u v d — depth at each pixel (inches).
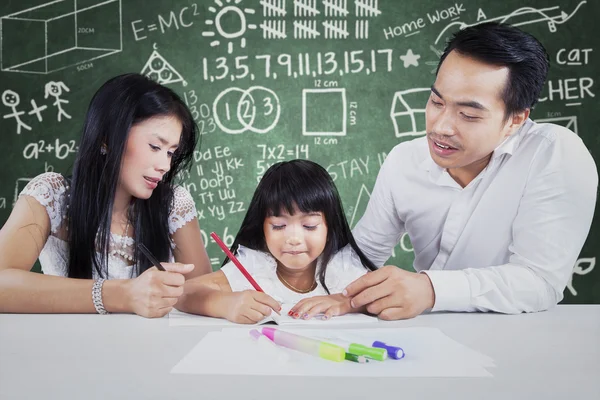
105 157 45.8
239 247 46.4
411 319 37.0
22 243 44.7
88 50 103.6
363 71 104.0
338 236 45.7
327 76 104.0
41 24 103.1
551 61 103.2
